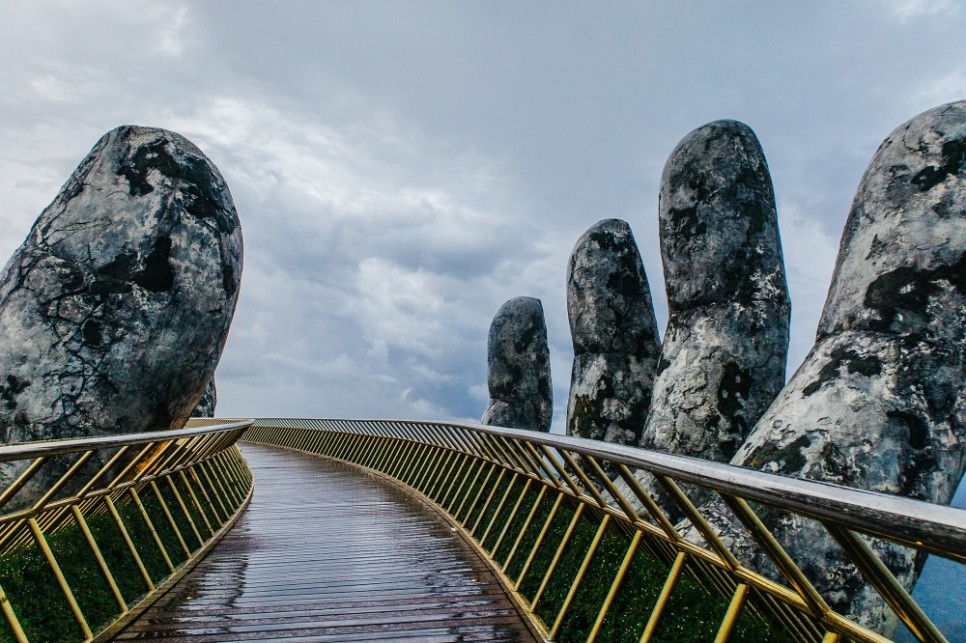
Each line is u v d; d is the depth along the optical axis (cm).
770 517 441
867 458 448
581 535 483
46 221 653
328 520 889
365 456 1647
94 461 598
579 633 390
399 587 556
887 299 499
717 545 256
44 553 380
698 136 784
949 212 493
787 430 487
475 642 429
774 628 293
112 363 609
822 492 170
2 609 324
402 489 1208
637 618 340
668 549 406
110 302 617
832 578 415
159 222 645
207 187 692
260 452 2352
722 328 719
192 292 654
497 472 793
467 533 738
